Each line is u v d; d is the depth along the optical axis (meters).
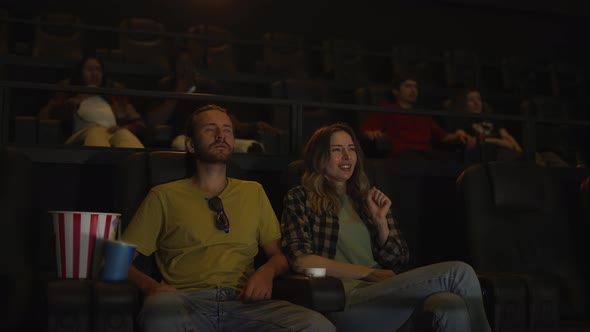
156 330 1.81
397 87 3.95
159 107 3.69
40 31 5.02
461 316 1.93
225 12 6.24
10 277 1.94
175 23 6.07
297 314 1.86
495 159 3.52
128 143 2.93
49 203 2.54
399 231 2.36
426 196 3.01
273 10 6.38
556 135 4.93
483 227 2.54
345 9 6.57
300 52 5.73
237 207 2.22
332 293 1.86
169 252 2.15
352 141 2.37
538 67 6.13
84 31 5.55
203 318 1.99
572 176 3.13
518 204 2.58
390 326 2.05
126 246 1.80
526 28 6.96
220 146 2.21
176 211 2.16
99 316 1.73
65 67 4.46
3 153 2.09
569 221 2.67
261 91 5.03
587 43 6.99
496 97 5.53
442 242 3.00
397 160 2.98
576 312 2.54
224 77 4.88
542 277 2.15
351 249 2.29
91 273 1.92
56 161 2.54
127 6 5.89
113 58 4.79
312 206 2.29
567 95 6.15
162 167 2.27
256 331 1.94
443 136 3.82
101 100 3.23
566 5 6.92
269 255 2.25
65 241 1.92
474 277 2.02
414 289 2.03
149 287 1.99
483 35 6.88
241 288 2.13
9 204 2.04
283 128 4.16
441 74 6.07
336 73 5.68
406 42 6.70
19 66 4.42
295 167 2.44
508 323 2.09
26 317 1.96
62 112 3.30
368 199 2.31
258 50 6.11
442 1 6.78
